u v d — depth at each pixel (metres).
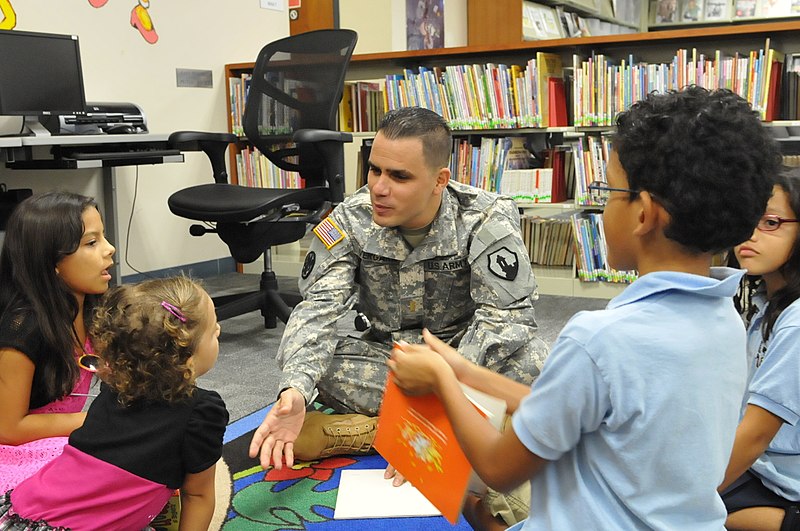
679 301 0.83
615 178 0.88
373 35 6.02
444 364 1.00
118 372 1.25
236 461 1.90
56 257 1.51
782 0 6.99
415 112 1.72
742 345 0.87
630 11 7.70
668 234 0.83
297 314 1.79
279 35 4.98
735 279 0.84
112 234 3.81
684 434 0.81
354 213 1.94
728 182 0.79
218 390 2.49
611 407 0.81
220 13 4.51
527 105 3.71
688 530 0.84
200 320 1.32
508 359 1.84
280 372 2.69
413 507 1.61
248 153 4.46
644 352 0.80
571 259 3.94
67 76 3.47
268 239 3.01
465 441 0.93
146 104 4.11
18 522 1.21
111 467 1.22
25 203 1.56
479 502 1.40
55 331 1.52
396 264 1.91
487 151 3.86
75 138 3.14
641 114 0.85
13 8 3.46
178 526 1.40
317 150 3.03
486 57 3.98
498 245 1.83
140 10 4.05
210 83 4.47
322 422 1.87
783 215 1.23
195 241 4.45
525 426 0.85
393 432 1.13
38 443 1.52
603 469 0.84
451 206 1.89
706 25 7.47
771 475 1.28
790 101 3.36
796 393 1.16
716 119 0.80
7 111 3.26
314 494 1.71
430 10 6.42
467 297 1.93
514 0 6.00
